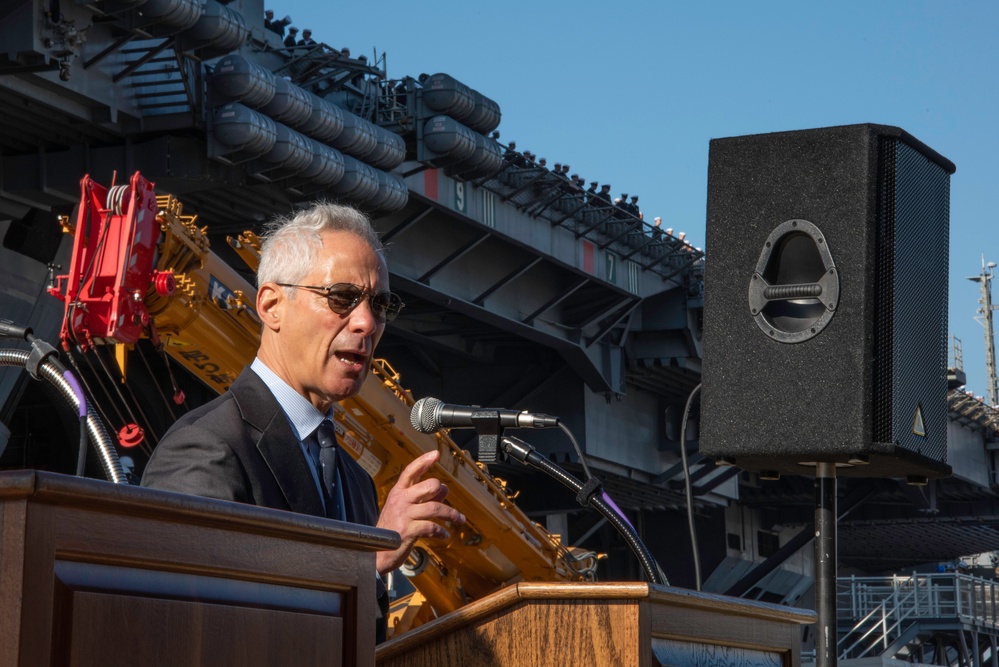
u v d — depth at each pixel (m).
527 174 37.50
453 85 31.30
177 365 31.50
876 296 5.78
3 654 1.91
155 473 3.87
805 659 45.34
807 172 5.92
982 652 61.88
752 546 70.69
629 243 43.91
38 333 28.23
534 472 50.25
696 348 47.81
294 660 2.43
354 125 28.20
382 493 11.50
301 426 4.23
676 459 55.09
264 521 2.34
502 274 40.28
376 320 4.27
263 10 30.84
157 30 23.31
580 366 45.28
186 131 25.88
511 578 12.66
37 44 21.41
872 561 102.81
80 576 2.04
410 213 34.91
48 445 41.19
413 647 3.45
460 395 47.44
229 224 29.09
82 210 9.09
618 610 3.27
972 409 63.47
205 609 2.24
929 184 6.25
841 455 5.70
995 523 76.69
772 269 5.97
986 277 115.25
